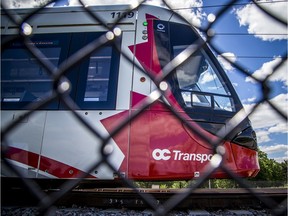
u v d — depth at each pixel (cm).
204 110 391
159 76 178
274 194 388
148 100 177
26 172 377
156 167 370
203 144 379
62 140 382
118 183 418
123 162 368
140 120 378
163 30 425
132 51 408
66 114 387
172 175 370
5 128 128
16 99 399
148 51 409
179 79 393
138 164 369
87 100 394
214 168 132
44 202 134
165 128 378
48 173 376
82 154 375
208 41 152
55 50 419
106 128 378
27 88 402
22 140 385
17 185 409
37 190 133
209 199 411
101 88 398
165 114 380
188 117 381
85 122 150
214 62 418
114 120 380
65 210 375
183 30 434
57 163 377
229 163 377
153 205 136
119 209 399
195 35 434
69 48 417
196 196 410
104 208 411
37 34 429
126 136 375
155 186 588
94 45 172
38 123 388
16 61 411
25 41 145
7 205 407
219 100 404
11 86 404
